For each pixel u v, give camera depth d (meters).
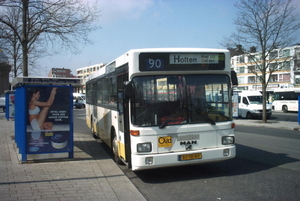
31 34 11.08
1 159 7.98
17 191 5.40
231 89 6.71
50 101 7.76
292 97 35.19
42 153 7.75
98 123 10.94
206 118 6.35
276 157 8.63
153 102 6.12
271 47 19.20
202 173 6.93
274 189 5.61
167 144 6.05
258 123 19.86
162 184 6.11
